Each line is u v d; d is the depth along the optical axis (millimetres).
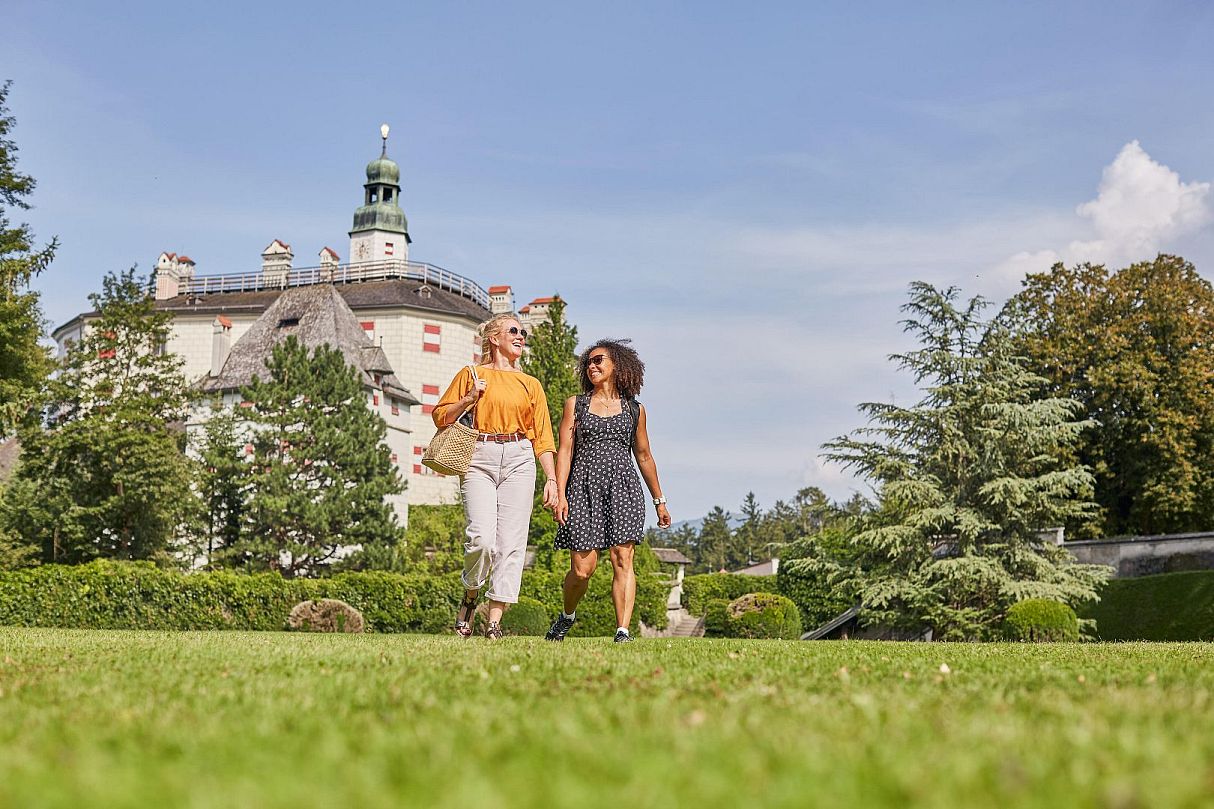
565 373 37156
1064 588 23500
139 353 37094
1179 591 25781
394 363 66500
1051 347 36094
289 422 37188
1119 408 35688
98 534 33281
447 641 6926
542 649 5582
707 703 2846
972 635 23797
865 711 2611
